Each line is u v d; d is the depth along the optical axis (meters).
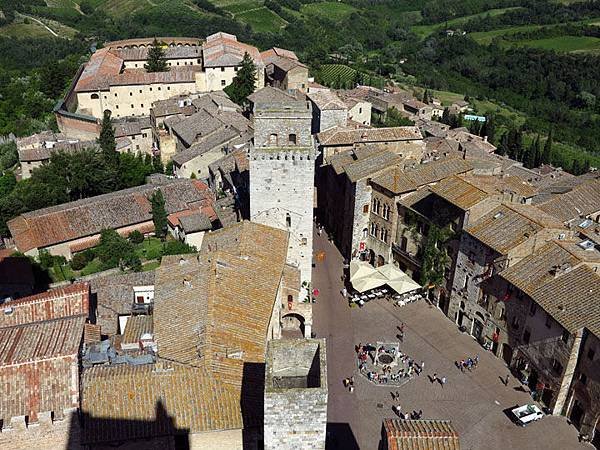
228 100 149.62
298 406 39.62
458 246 78.88
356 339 77.94
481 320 76.88
